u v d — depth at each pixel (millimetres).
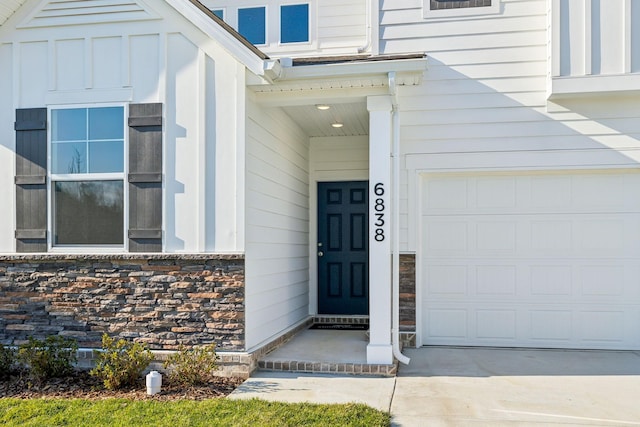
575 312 7672
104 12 6402
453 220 7945
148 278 6230
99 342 6277
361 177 9266
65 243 6438
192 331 6141
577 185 7719
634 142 7449
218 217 6188
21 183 6484
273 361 6281
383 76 6145
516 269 7805
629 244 7594
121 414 4711
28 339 6273
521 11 7730
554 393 5484
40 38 6508
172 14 6312
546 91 7602
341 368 6148
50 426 4473
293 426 4422
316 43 8977
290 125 8086
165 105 6316
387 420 4617
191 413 4715
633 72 7121
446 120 7828
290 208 8125
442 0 7918
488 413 4887
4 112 6566
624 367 6555
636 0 7156
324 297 9391
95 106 6402
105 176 6367
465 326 7883
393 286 6906
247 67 6012
